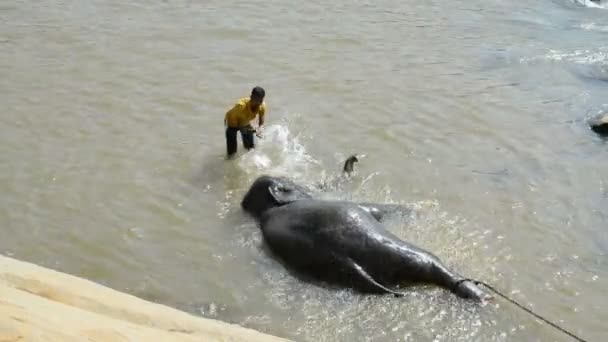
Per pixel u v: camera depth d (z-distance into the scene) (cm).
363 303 673
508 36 1402
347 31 1377
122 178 889
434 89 1148
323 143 979
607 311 662
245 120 928
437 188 870
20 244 755
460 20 1484
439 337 628
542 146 976
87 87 1117
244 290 699
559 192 862
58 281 558
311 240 721
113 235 780
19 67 1176
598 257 743
